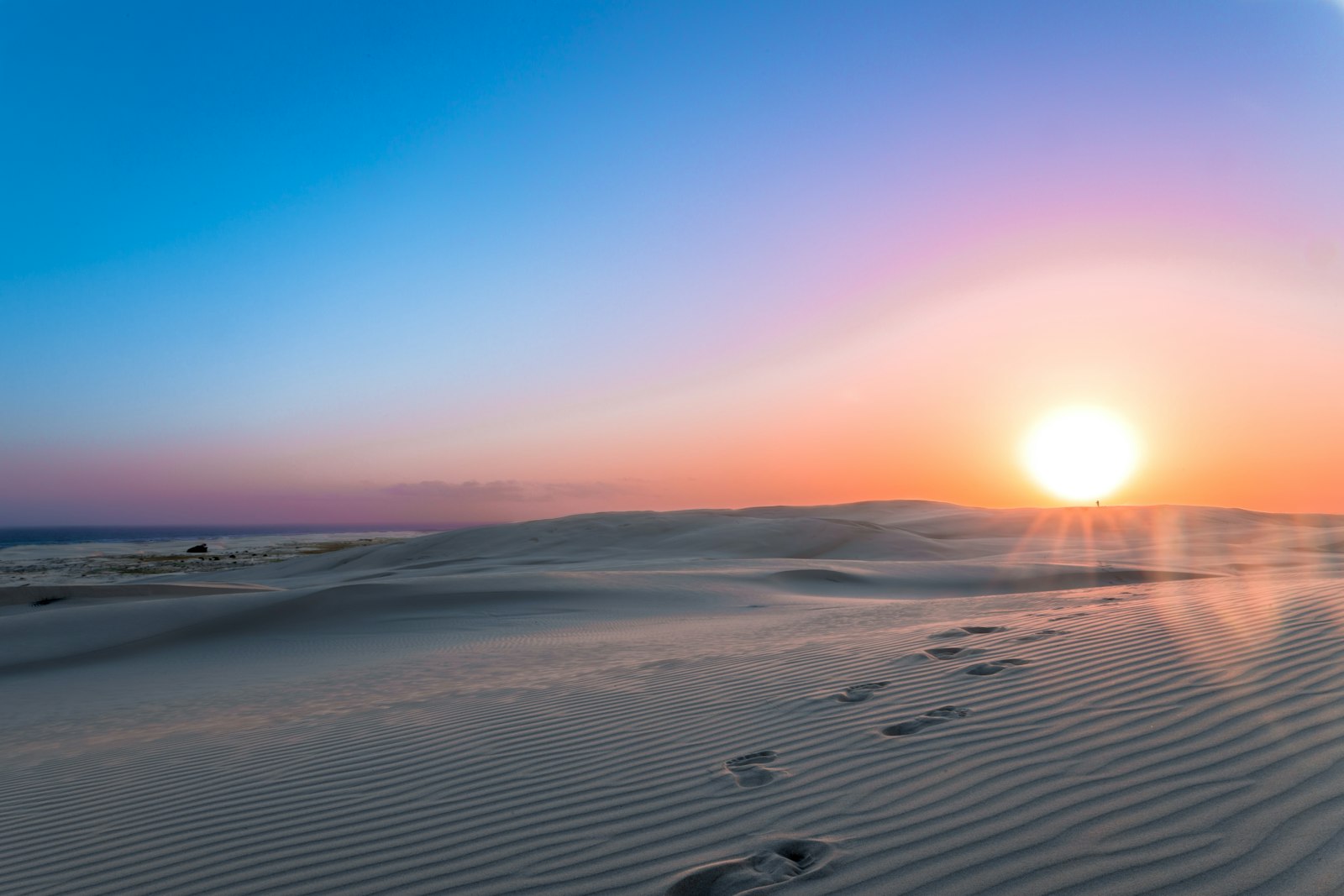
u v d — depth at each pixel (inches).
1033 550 1697.8
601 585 941.2
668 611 803.4
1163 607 335.9
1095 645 260.5
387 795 190.2
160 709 425.7
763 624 578.9
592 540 2096.5
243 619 788.6
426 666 494.9
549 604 845.2
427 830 164.6
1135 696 194.9
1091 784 144.6
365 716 305.0
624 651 471.5
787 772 174.1
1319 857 109.7
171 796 214.2
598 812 163.6
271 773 224.7
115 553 3447.3
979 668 245.4
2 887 162.6
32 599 973.8
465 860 146.8
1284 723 162.9
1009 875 116.3
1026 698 205.6
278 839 169.0
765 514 3078.2
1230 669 209.3
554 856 144.2
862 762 173.2
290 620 786.8
